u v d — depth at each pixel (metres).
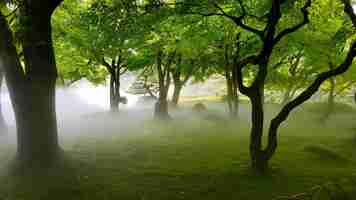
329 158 11.09
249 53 16.69
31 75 8.40
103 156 11.34
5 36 8.12
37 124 8.59
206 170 9.66
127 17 8.57
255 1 10.75
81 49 20.11
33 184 8.09
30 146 8.61
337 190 6.43
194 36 13.88
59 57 23.16
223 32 15.70
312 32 15.41
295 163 10.52
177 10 9.52
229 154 11.84
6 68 8.34
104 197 7.52
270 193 7.78
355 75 21.58
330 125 20.70
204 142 14.33
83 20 9.13
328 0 11.88
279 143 14.08
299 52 20.08
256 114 9.23
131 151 12.25
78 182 8.38
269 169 9.64
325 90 25.41
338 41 12.80
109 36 9.02
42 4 8.17
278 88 26.17
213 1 9.21
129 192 7.82
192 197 7.56
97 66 27.34
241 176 9.02
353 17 11.34
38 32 8.22
